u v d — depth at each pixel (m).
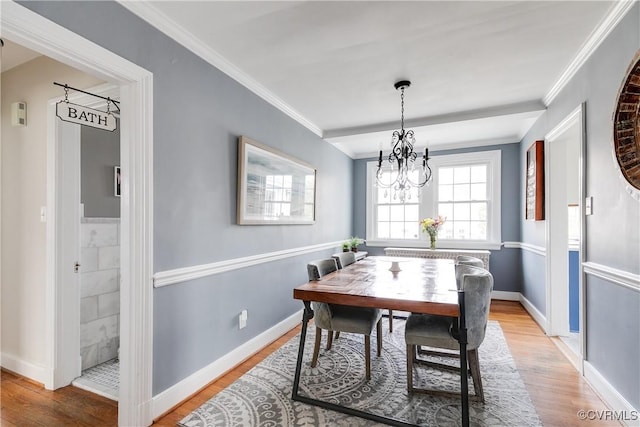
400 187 2.99
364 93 2.95
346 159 5.18
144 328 1.74
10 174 2.33
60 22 1.38
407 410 1.86
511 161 4.52
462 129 4.14
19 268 2.30
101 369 2.47
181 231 2.00
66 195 2.22
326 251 4.33
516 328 3.31
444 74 2.56
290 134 3.39
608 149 1.90
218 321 2.33
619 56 1.77
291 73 2.56
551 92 2.85
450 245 4.86
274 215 3.03
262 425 1.74
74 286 2.28
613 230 1.85
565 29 1.94
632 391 1.69
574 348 2.78
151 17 1.77
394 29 1.96
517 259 4.50
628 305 1.73
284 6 1.75
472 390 2.07
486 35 2.01
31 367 2.24
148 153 1.76
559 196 3.12
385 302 1.76
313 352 2.58
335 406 1.88
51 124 2.16
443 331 1.92
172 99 1.93
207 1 1.70
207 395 2.05
